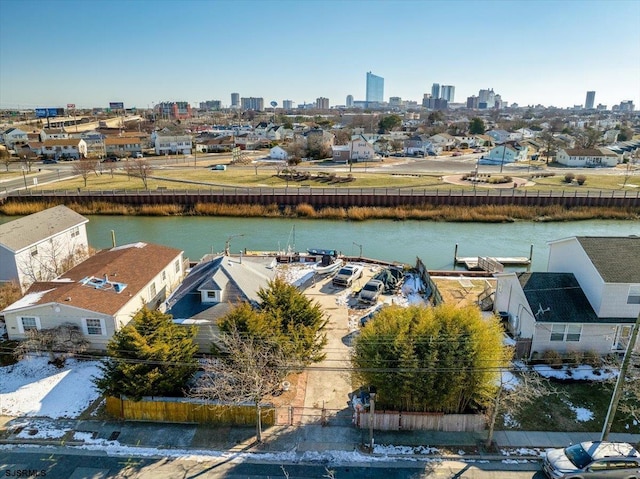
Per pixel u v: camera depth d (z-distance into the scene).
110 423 21.23
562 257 29.47
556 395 23.11
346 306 33.75
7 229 36.06
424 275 38.75
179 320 26.62
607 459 17.50
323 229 62.53
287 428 20.92
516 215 68.12
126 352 21.11
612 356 25.72
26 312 26.75
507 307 30.00
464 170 101.31
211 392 21.08
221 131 189.25
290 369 21.83
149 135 165.00
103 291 28.59
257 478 17.95
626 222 67.56
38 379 24.53
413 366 19.48
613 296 25.31
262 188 77.12
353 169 101.50
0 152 117.31
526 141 157.38
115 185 82.25
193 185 81.62
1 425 21.03
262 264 35.50
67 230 40.28
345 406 22.50
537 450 19.53
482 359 19.55
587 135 157.00
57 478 17.89
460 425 20.66
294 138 138.88
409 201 70.88
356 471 18.31
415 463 18.77
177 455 19.20
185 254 51.12
